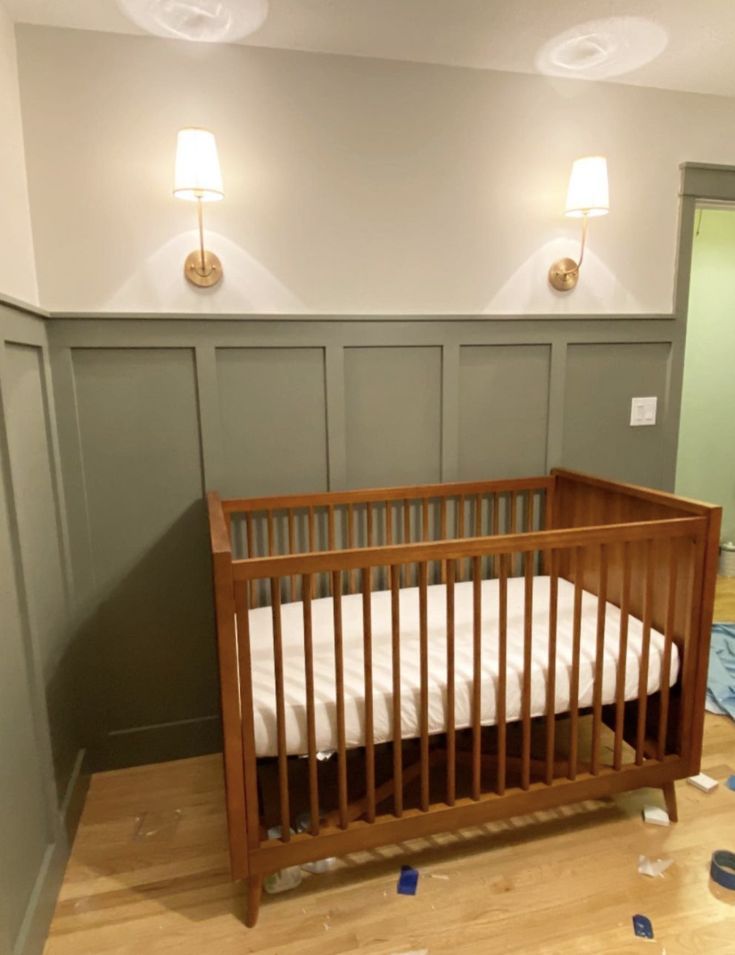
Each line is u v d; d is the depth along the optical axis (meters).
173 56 1.85
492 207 2.18
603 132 2.25
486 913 1.48
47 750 1.53
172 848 1.71
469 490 2.24
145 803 1.90
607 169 2.27
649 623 1.63
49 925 1.45
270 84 1.93
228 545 1.33
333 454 2.15
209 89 1.89
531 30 1.84
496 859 1.64
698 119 2.34
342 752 1.45
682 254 2.40
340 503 2.12
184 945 1.41
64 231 1.85
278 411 2.09
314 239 2.04
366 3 1.68
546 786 1.65
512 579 2.21
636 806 1.84
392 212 2.09
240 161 1.94
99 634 2.04
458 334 2.21
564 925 1.44
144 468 2.00
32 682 1.47
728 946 1.38
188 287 1.96
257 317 2.00
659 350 2.46
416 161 2.09
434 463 2.27
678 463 3.64
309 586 1.35
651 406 2.48
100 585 2.02
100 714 2.06
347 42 1.89
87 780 1.97
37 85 1.77
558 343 2.32
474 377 2.26
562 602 1.98
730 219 3.45
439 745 2.00
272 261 2.01
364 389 2.16
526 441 2.36
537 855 1.65
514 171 2.18
